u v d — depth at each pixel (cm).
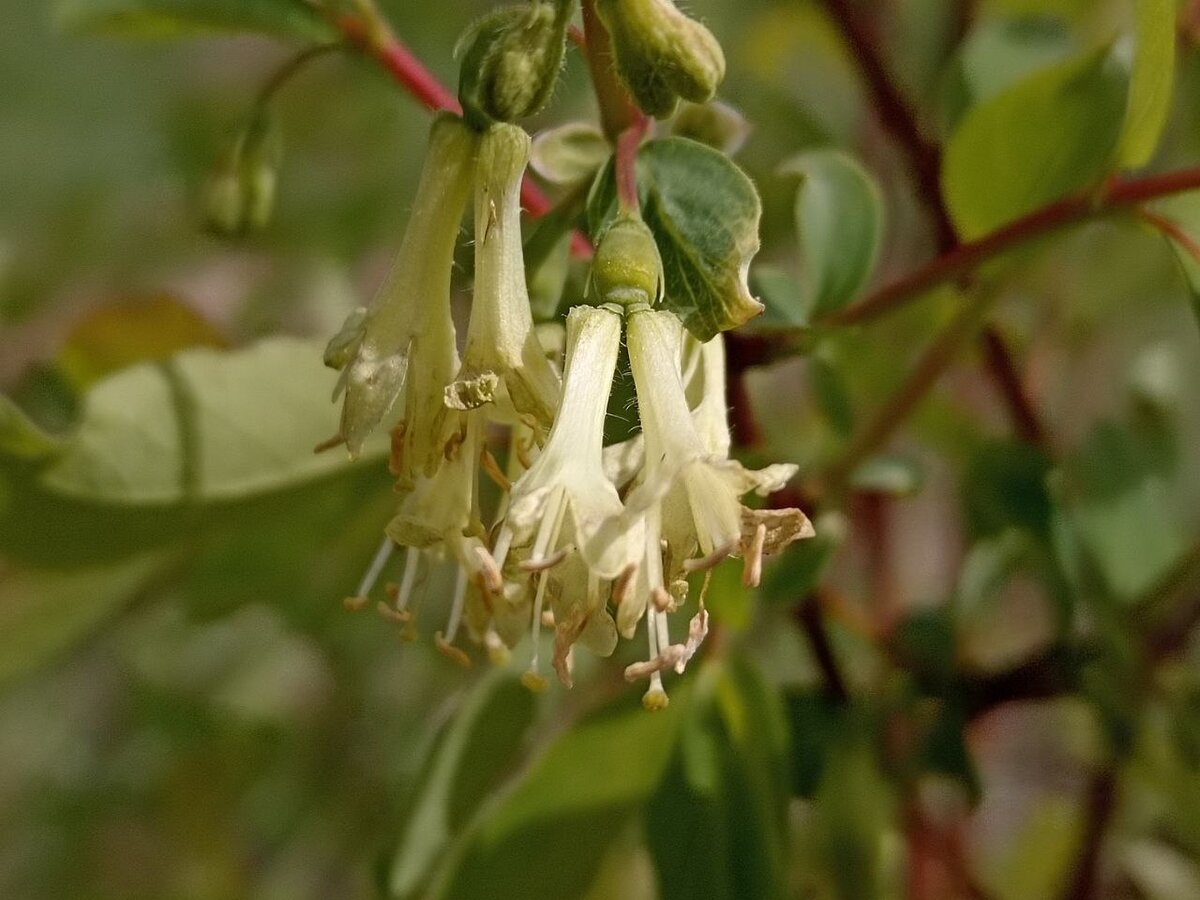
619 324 12
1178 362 23
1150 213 14
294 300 25
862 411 19
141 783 32
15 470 15
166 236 32
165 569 16
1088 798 19
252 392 15
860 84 20
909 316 18
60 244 32
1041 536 17
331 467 16
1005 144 15
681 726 15
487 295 12
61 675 36
